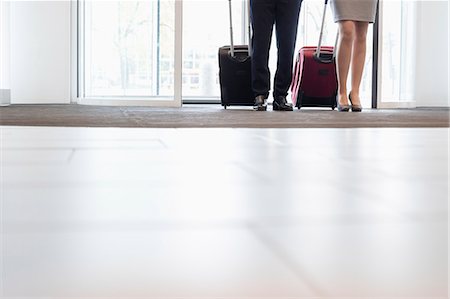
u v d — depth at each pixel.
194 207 0.58
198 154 1.10
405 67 5.09
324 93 4.23
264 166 0.93
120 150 1.17
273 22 3.55
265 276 0.35
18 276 0.34
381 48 4.77
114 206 0.58
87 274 0.35
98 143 1.33
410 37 5.09
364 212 0.56
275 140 1.46
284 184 0.74
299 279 0.35
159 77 4.86
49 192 0.65
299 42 5.68
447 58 5.73
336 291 0.33
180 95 4.39
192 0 6.24
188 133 1.68
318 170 0.89
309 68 4.17
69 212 0.54
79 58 5.58
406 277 0.35
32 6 5.39
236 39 6.25
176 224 0.49
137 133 1.67
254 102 3.73
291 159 1.04
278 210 0.56
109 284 0.33
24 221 0.50
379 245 0.43
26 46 5.40
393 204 0.60
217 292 0.33
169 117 2.60
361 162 1.01
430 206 0.59
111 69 5.28
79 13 5.55
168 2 4.58
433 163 1.01
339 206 0.59
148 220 0.51
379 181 0.78
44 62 5.44
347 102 3.71
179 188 0.70
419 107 5.26
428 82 5.71
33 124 2.04
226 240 0.44
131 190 0.68
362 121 2.50
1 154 1.07
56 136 1.53
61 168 0.88
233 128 1.95
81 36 5.54
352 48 3.65
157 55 4.86
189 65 6.31
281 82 3.65
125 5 5.11
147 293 0.32
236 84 3.95
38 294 0.32
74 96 5.60
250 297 0.32
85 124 2.05
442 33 5.71
